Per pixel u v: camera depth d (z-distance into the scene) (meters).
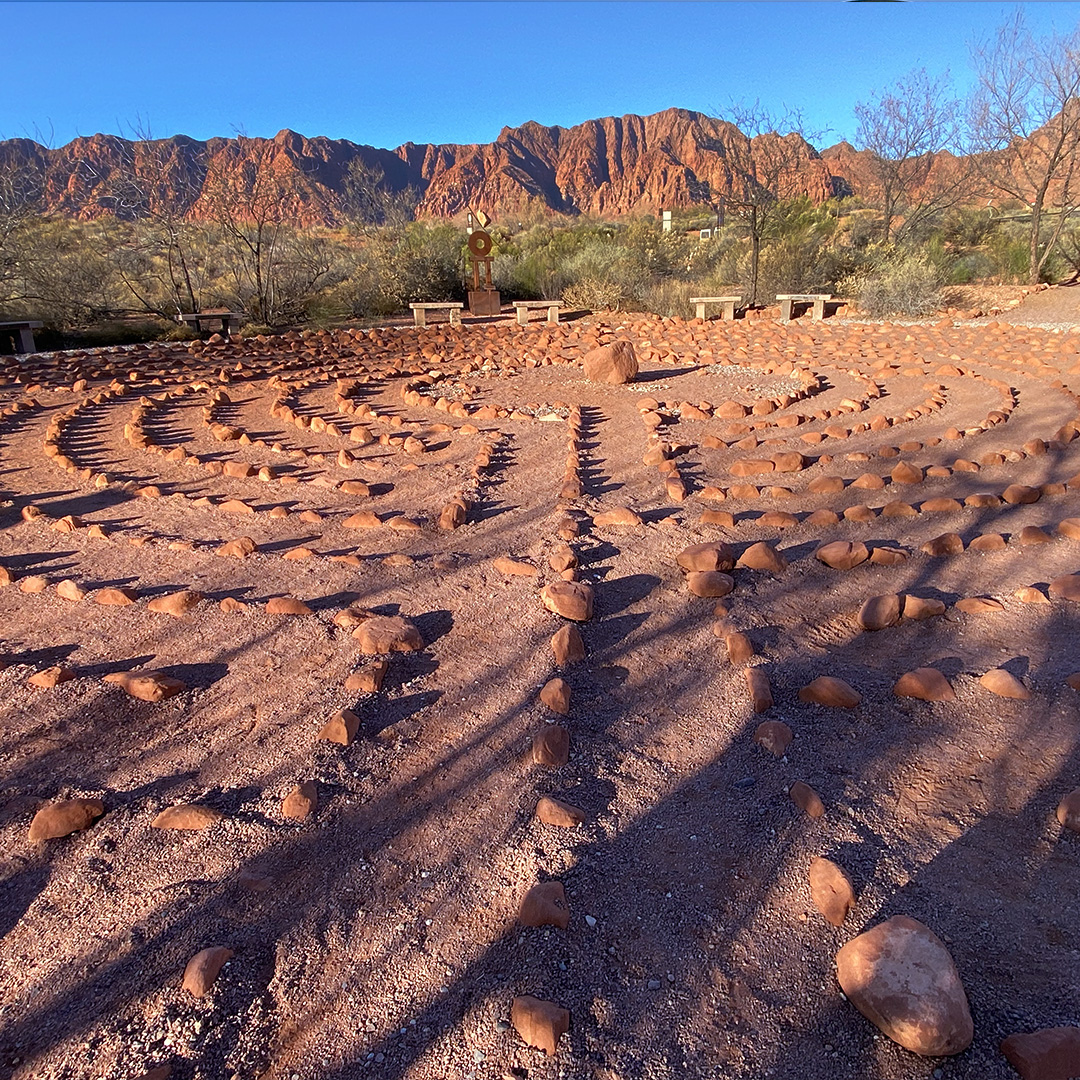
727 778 2.66
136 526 5.14
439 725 2.98
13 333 13.55
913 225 19.98
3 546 4.88
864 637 3.53
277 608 3.83
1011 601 3.76
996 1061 1.73
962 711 2.97
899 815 2.47
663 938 2.06
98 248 21.83
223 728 3.00
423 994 1.93
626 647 3.48
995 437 6.58
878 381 9.14
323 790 2.65
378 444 7.04
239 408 8.60
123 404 8.83
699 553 4.14
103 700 3.18
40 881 2.33
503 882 2.26
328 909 2.18
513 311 18.48
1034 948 2.00
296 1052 1.81
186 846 2.43
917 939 1.89
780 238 18.28
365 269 19.95
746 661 3.32
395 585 4.12
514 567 4.20
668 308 17.20
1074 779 2.59
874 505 5.12
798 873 2.25
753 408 7.72
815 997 1.89
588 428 7.41
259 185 17.08
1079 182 18.39
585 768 2.73
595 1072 1.73
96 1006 1.93
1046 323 12.90
